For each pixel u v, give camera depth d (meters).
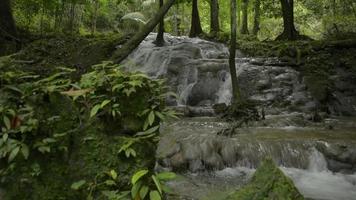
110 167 2.58
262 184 2.66
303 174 5.74
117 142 2.61
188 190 4.86
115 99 2.64
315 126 7.98
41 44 13.69
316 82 10.72
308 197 4.89
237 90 8.95
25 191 2.47
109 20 25.36
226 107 9.30
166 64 12.26
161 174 2.53
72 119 2.58
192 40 16.25
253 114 8.41
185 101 11.11
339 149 5.99
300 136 6.79
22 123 2.44
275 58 12.08
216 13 18.23
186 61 11.98
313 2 19.61
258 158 5.94
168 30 25.92
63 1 17.41
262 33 24.20
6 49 11.85
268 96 10.42
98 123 2.62
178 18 25.00
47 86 2.56
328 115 9.74
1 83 2.49
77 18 22.47
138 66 13.25
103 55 12.69
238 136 6.74
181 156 5.84
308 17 20.64
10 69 2.67
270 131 7.28
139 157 2.61
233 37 8.95
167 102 10.78
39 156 2.50
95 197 2.54
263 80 10.82
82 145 2.58
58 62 12.12
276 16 18.95
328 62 11.57
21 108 2.46
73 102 2.60
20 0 16.22
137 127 2.66
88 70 4.54
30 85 2.52
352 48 12.09
